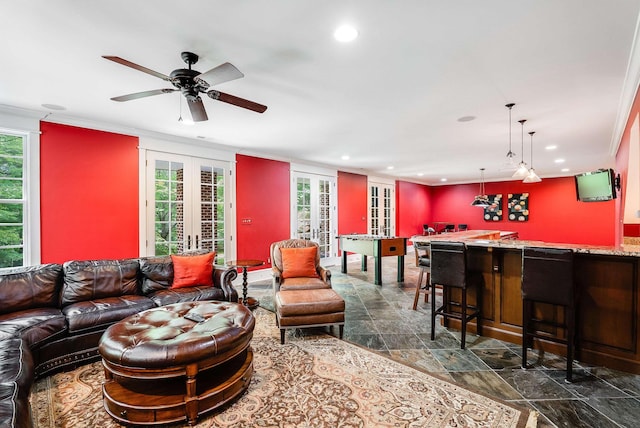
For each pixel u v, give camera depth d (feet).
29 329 7.39
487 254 9.98
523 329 7.98
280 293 10.39
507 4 5.49
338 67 7.96
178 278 11.27
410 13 5.76
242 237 18.01
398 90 9.45
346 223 25.31
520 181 30.71
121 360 5.87
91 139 12.61
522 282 7.96
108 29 6.28
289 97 10.01
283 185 20.35
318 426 5.78
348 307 13.15
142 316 7.61
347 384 7.18
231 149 17.51
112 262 10.62
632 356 7.57
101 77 8.55
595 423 5.78
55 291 9.45
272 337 10.03
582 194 15.39
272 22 6.05
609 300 7.86
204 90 7.54
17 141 11.61
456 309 10.61
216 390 6.18
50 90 9.43
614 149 17.29
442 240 10.68
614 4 5.48
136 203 13.80
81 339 8.25
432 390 6.91
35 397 6.81
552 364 8.08
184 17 5.89
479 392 6.82
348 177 25.59
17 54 7.27
